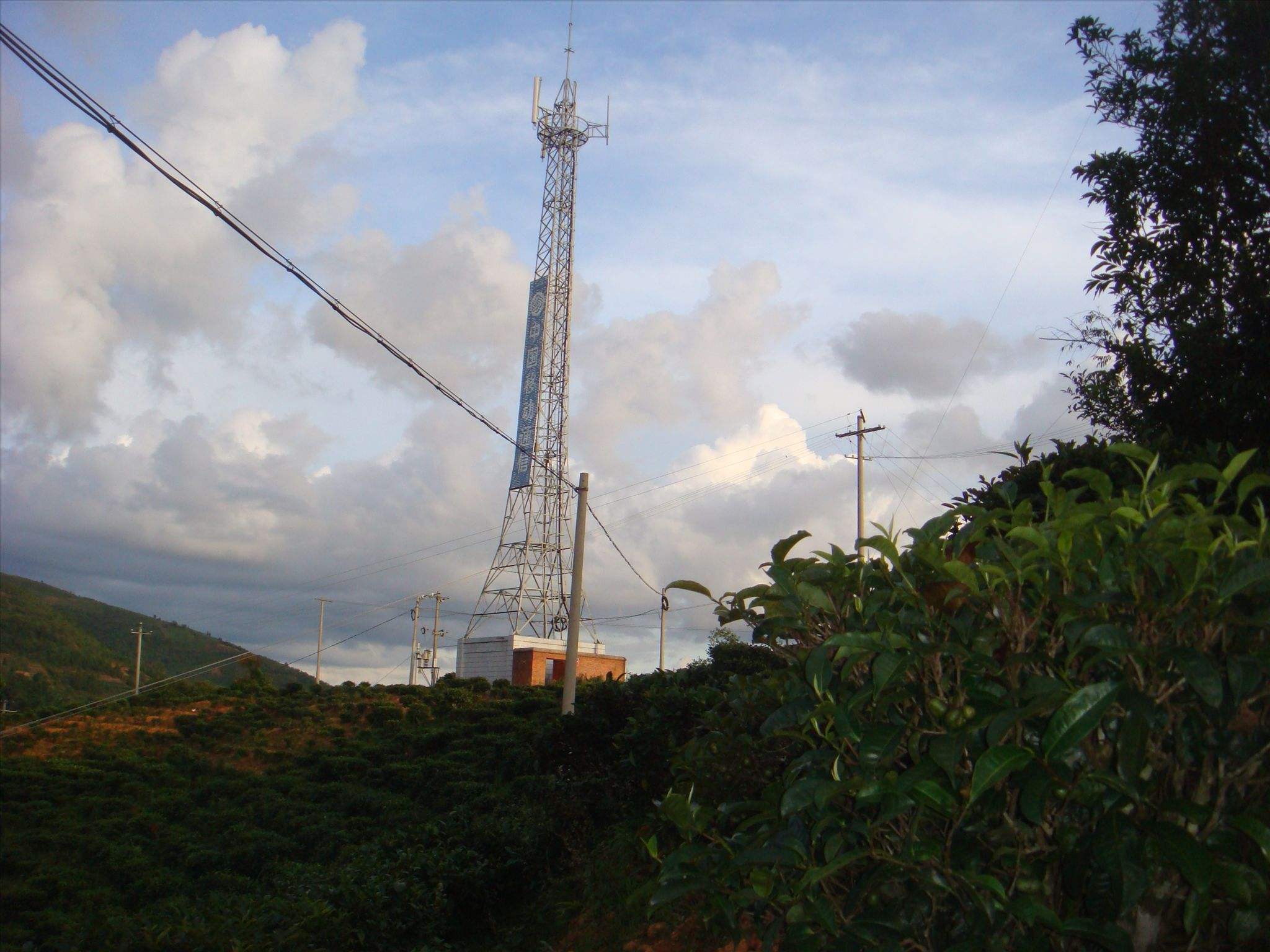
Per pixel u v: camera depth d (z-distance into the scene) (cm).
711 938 691
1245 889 260
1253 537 304
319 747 3000
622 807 1137
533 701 3031
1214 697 262
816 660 341
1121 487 589
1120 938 278
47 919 1647
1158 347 804
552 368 4044
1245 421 732
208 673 8056
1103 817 285
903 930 318
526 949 979
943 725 321
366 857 1181
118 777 2644
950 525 356
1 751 3020
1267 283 761
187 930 852
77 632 7075
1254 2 761
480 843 1145
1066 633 300
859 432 3288
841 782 309
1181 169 802
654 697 1158
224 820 2295
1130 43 834
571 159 4066
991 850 308
